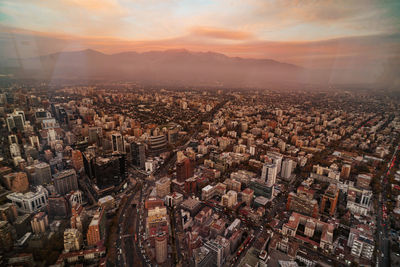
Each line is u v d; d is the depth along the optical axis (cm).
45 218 16462
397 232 17288
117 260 15112
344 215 18612
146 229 17738
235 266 14750
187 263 14838
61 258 14438
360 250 15100
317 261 14912
